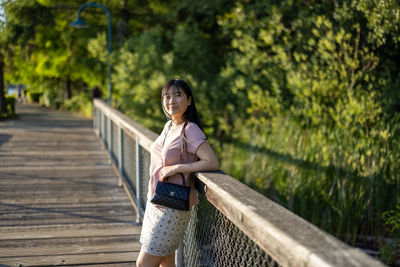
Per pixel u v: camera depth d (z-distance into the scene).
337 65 7.54
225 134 12.34
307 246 1.08
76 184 6.54
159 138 2.35
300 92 7.93
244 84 10.29
